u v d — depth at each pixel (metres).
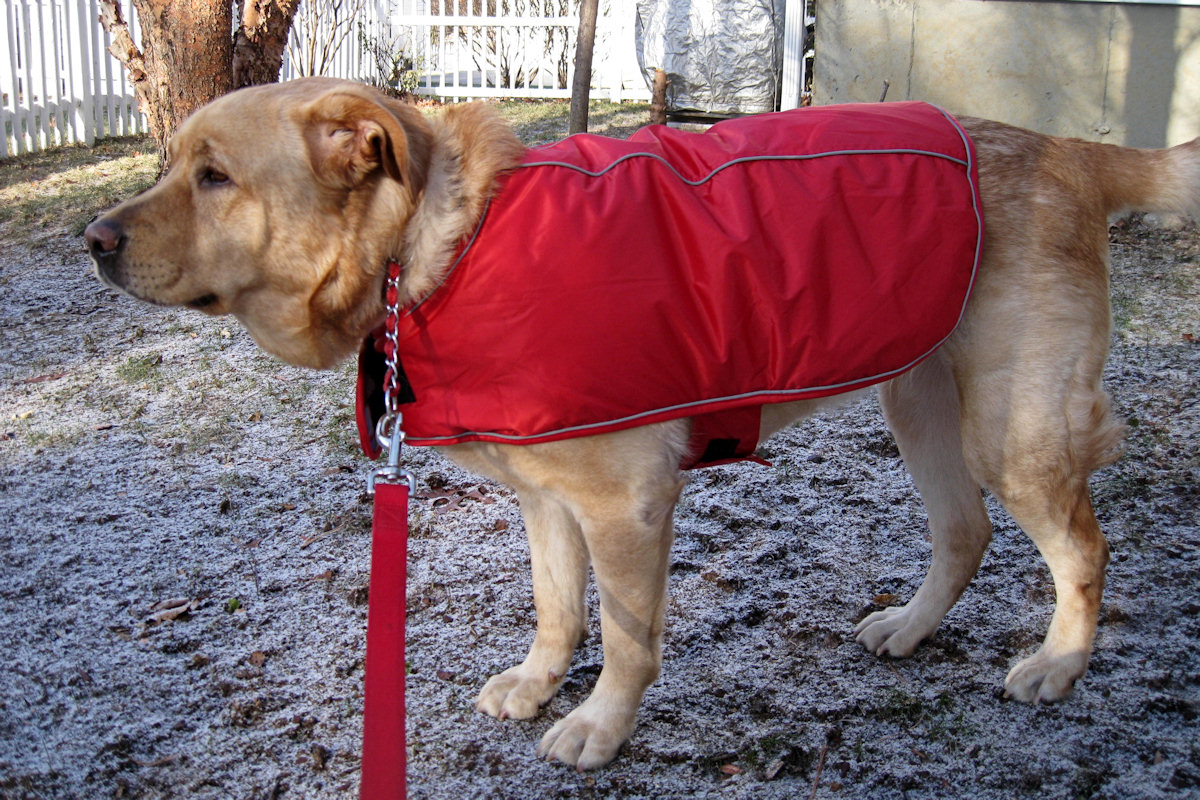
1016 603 3.21
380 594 1.99
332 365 2.43
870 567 3.45
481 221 2.18
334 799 2.44
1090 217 2.61
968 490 2.91
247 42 6.94
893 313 2.33
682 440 2.36
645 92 12.04
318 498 3.95
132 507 3.86
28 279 6.46
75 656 2.97
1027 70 7.26
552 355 2.13
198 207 2.18
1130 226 7.01
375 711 1.90
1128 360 4.95
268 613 3.20
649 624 2.46
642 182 2.29
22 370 5.16
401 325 2.22
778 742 2.60
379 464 4.24
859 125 2.51
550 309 2.12
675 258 2.24
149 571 3.43
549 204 2.19
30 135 9.70
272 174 2.14
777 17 9.59
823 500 3.92
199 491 3.99
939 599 2.96
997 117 7.43
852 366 2.34
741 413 2.39
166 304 2.23
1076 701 2.72
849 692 2.80
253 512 3.83
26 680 2.86
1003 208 2.50
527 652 3.02
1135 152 2.73
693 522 3.77
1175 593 3.18
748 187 2.33
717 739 2.63
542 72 13.88
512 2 12.84
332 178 2.14
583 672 2.94
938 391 2.86
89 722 2.69
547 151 2.39
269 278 2.23
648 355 2.18
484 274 2.15
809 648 3.01
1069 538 2.66
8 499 3.90
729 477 4.13
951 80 7.42
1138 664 2.86
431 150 2.25
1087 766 2.48
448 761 2.58
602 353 2.14
